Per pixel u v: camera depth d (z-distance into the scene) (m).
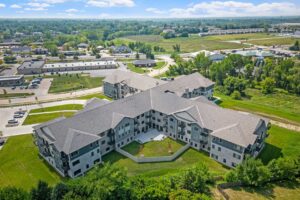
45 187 44.44
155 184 46.97
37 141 66.44
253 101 112.12
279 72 133.12
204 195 44.09
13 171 61.19
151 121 81.56
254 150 62.97
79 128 62.88
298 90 121.50
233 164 61.69
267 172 51.81
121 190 43.84
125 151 68.12
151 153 67.31
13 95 118.88
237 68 155.62
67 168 57.84
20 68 161.62
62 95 118.94
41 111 98.00
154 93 84.19
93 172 48.78
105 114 69.56
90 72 167.75
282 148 70.62
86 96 117.50
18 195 42.59
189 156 67.50
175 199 42.16
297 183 54.06
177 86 96.44
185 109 73.19
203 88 103.75
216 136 62.53
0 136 77.75
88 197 42.72
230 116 66.19
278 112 96.88
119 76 114.38
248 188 52.00
